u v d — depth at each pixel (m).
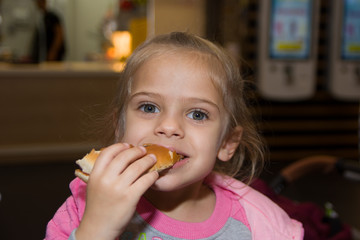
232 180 1.19
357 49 4.60
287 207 1.71
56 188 4.13
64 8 9.48
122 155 0.83
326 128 5.07
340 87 4.66
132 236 0.97
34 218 3.31
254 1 4.48
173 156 0.88
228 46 4.52
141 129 0.94
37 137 5.21
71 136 5.30
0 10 6.82
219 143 1.04
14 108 5.10
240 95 1.20
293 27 4.38
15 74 5.04
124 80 1.08
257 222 1.12
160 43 1.07
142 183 0.81
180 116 0.95
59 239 0.95
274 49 4.39
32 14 6.90
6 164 5.06
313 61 4.50
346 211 3.58
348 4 4.50
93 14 9.71
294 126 4.98
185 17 5.77
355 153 5.16
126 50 6.17
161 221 1.00
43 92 5.17
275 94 4.48
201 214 1.07
